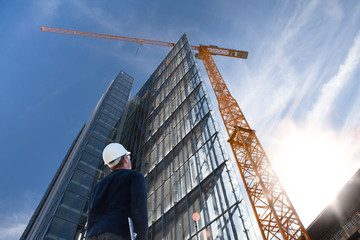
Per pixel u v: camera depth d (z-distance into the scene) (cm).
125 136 6059
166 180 3681
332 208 1925
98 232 278
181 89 5334
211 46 8150
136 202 296
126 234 281
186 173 3447
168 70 6862
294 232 2848
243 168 3825
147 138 5103
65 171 5544
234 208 2488
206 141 3506
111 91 6975
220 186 2814
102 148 5000
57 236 3152
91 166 4391
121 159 380
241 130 4284
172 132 4416
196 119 4081
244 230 2252
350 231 1809
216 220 2580
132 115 6825
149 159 4472
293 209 3027
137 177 326
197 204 2925
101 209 310
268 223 3031
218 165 3041
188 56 6172
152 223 3322
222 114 5066
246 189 3503
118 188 319
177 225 2942
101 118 5791
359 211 1750
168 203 3341
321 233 2119
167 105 5428
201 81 4681
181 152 3850
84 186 3984
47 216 3756
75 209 3594
